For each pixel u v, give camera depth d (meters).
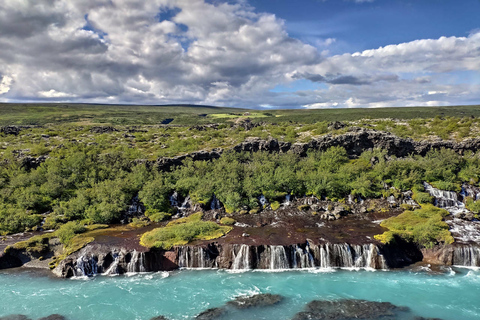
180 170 81.88
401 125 116.69
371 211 67.31
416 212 62.62
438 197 68.69
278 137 101.00
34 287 44.31
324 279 45.38
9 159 85.12
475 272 46.03
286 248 49.19
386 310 37.62
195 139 110.69
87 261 48.28
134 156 91.31
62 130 139.50
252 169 81.44
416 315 36.59
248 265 49.09
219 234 54.66
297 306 38.94
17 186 74.12
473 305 38.16
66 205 68.62
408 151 87.50
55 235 56.12
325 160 84.50
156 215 67.50
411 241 52.22
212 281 45.50
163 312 38.19
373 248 48.72
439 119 121.88
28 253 52.28
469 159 80.06
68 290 43.47
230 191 72.19
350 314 37.06
